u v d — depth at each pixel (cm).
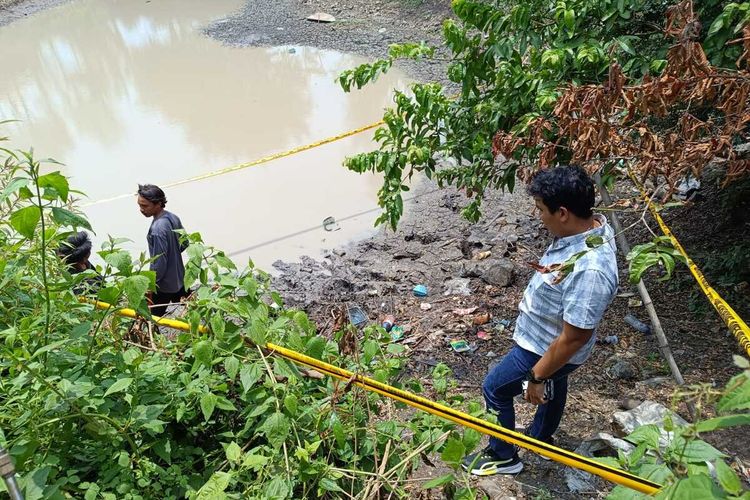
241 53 1319
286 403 217
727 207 491
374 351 264
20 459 181
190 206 739
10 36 1586
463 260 584
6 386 209
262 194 758
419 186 765
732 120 211
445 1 1364
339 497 227
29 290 253
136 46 1428
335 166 813
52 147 926
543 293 270
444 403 275
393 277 571
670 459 151
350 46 1298
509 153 301
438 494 293
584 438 343
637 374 390
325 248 647
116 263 215
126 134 959
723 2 344
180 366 253
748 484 283
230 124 967
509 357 299
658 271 488
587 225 260
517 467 317
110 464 208
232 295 260
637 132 257
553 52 330
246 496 209
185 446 245
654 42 371
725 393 109
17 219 197
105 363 229
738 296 433
